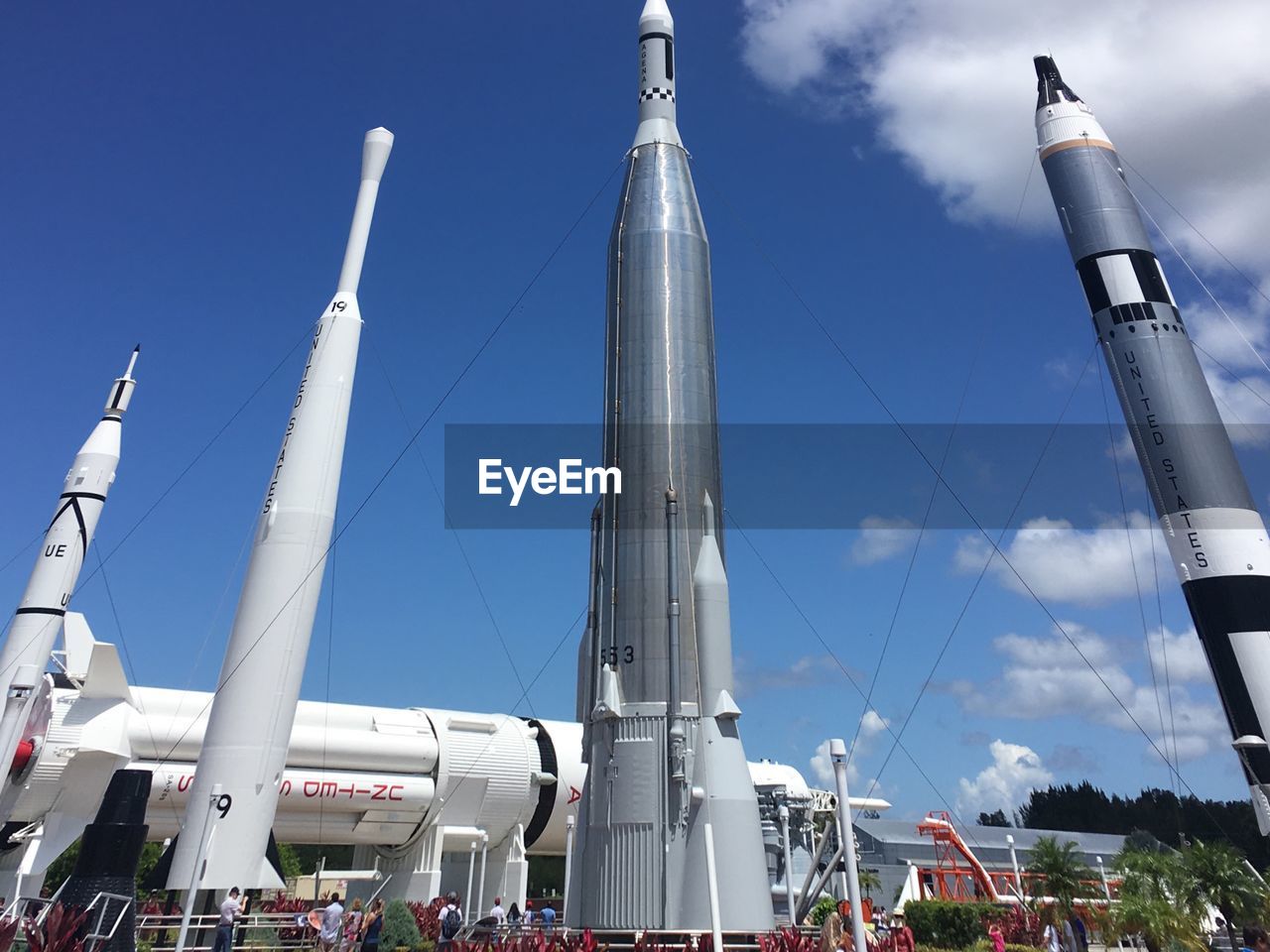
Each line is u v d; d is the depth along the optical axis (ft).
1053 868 93.56
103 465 107.14
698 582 77.15
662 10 104.37
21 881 91.30
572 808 125.80
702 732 72.23
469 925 91.66
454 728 131.34
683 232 91.20
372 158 109.29
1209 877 88.63
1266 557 103.04
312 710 120.78
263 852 79.51
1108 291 116.67
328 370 95.61
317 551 88.79
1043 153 128.36
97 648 98.48
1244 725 99.09
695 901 66.18
